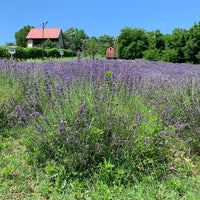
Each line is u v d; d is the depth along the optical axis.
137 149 3.36
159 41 36.12
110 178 3.13
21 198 2.87
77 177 3.13
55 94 4.01
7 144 3.79
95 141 3.27
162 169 3.42
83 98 3.65
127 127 3.41
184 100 4.64
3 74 5.48
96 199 2.83
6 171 3.15
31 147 3.50
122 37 39.28
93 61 5.26
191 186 3.19
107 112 3.41
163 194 2.98
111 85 4.10
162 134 3.56
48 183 3.07
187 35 32.69
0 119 4.20
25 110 3.95
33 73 5.33
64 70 5.16
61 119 3.30
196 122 4.00
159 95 5.06
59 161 3.24
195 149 3.94
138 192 2.97
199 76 7.09
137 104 4.02
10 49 16.92
